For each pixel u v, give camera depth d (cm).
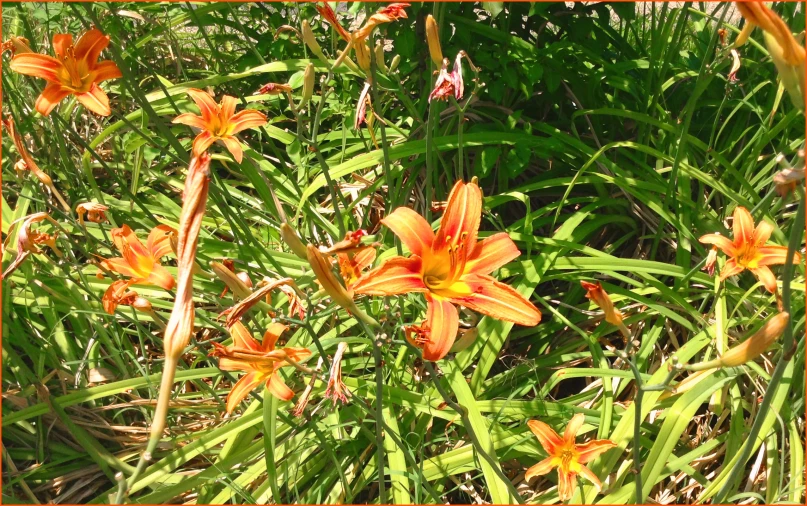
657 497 111
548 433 92
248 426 110
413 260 73
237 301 120
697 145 135
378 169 145
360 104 102
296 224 131
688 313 126
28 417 109
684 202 132
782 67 63
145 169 149
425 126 132
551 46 133
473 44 139
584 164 134
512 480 112
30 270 123
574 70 141
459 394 109
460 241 75
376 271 72
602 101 145
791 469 105
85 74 98
